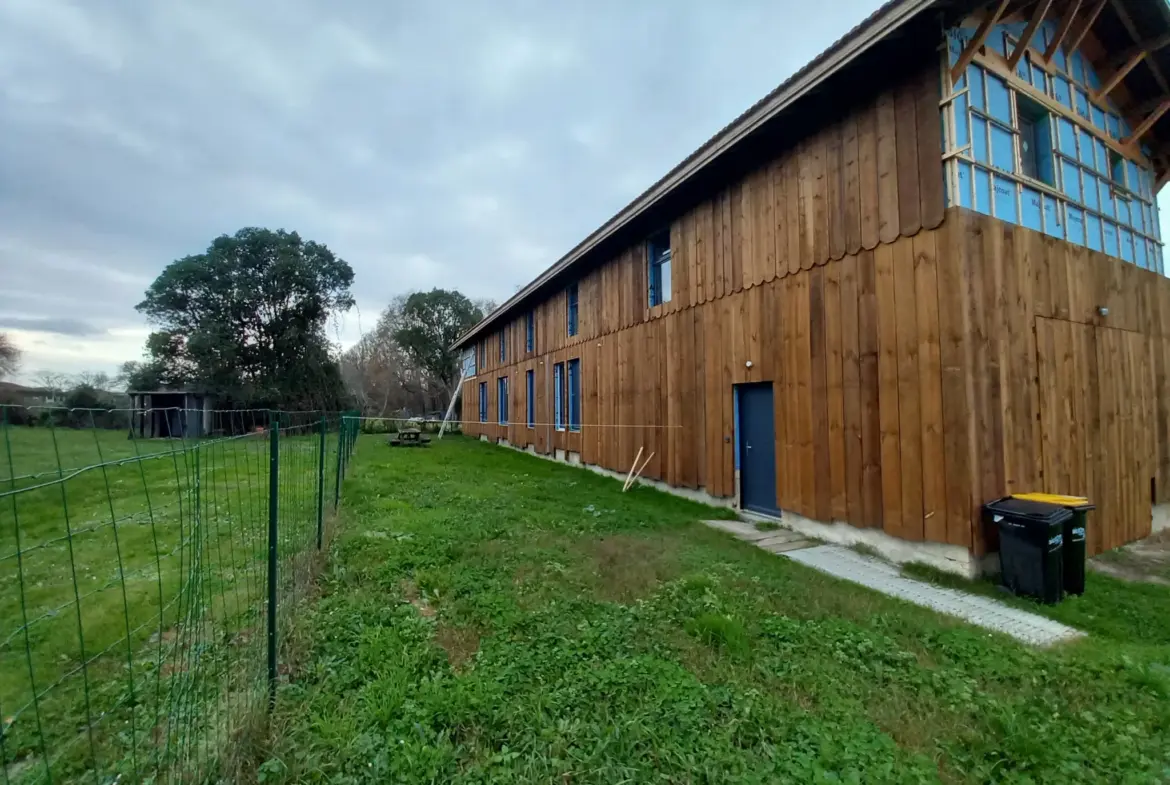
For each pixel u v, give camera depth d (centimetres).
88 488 802
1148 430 754
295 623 345
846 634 364
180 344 2848
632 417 1063
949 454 522
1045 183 641
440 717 254
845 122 632
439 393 3756
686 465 904
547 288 1511
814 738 246
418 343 3628
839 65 566
